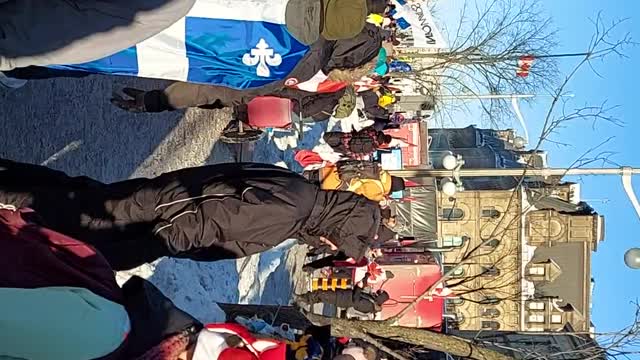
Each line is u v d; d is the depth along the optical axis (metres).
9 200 4.87
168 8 3.77
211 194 5.12
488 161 34.22
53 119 7.31
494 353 6.52
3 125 6.61
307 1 5.19
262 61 5.30
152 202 5.09
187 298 8.05
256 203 5.08
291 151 13.82
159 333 3.49
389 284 10.56
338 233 5.62
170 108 7.31
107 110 8.24
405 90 23.64
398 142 17.02
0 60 3.62
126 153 8.58
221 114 11.10
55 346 2.98
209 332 3.82
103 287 3.47
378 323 6.62
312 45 5.65
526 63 22.11
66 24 3.60
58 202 4.93
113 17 3.67
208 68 5.29
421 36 15.55
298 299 8.10
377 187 8.77
